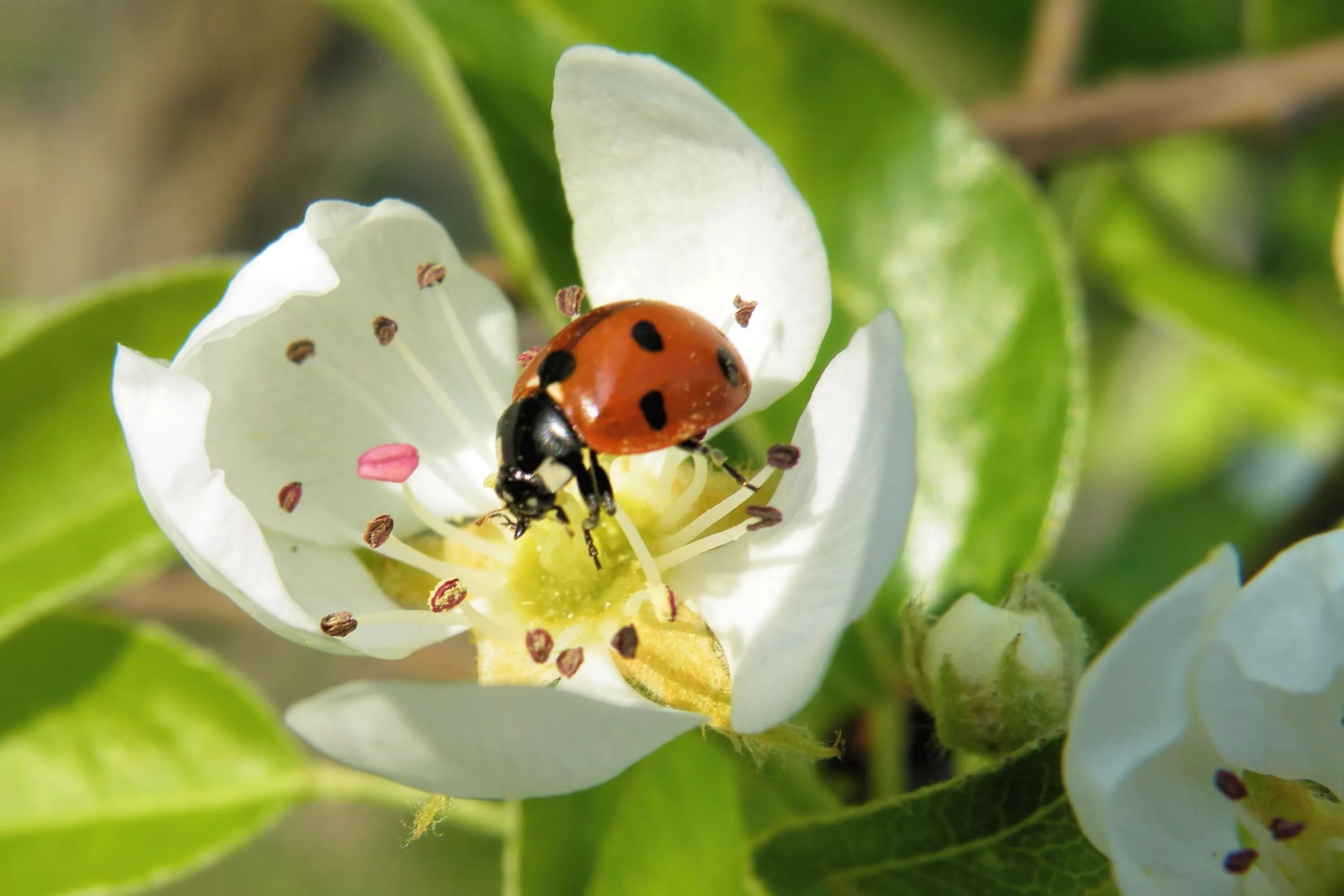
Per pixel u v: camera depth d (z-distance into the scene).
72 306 0.14
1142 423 0.17
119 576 0.14
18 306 0.15
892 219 0.14
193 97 0.19
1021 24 0.17
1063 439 0.14
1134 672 0.11
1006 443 0.14
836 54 0.14
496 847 0.23
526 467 0.12
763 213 0.12
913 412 0.11
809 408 0.12
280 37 0.19
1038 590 0.12
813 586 0.12
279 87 0.19
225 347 0.12
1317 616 0.11
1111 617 0.14
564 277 0.14
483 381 0.13
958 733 0.12
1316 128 0.16
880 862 0.12
